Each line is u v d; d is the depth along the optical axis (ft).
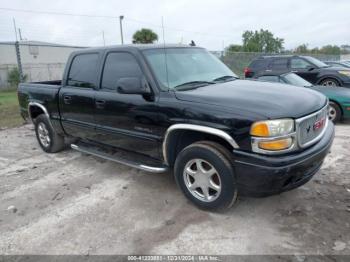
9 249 9.75
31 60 121.19
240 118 9.64
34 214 11.77
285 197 12.03
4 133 24.82
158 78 12.01
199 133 11.08
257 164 9.43
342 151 17.02
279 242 9.46
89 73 14.75
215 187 10.80
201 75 13.30
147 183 13.97
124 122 12.97
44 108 17.53
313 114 10.22
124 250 9.45
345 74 31.27
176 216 11.12
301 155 9.59
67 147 19.77
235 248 9.29
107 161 17.08
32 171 16.12
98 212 11.66
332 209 11.09
